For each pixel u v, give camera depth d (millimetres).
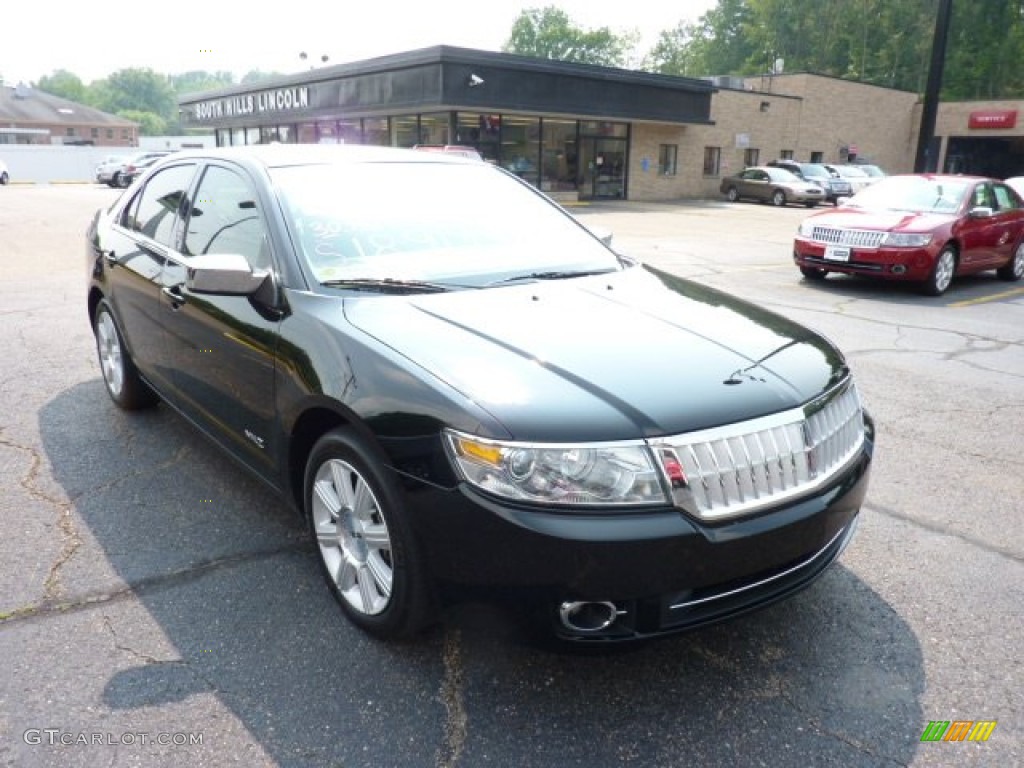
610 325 2896
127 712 2438
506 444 2262
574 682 2615
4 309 7906
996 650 2818
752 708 2514
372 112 27344
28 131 79438
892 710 2516
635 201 31453
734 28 83062
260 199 3404
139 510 3721
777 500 2428
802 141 38219
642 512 2248
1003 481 4285
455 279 3260
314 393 2775
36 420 4828
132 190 4883
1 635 2783
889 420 5281
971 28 66000
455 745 2340
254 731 2375
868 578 3279
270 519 3660
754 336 2947
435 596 2477
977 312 9219
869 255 10094
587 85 27078
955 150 44219
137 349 4426
